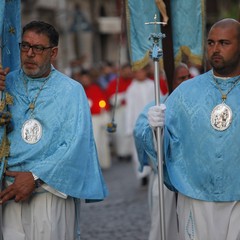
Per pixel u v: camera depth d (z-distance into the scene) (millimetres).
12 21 12742
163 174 12203
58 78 12070
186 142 11867
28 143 11828
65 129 11859
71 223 12109
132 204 23141
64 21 57562
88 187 11891
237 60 11633
